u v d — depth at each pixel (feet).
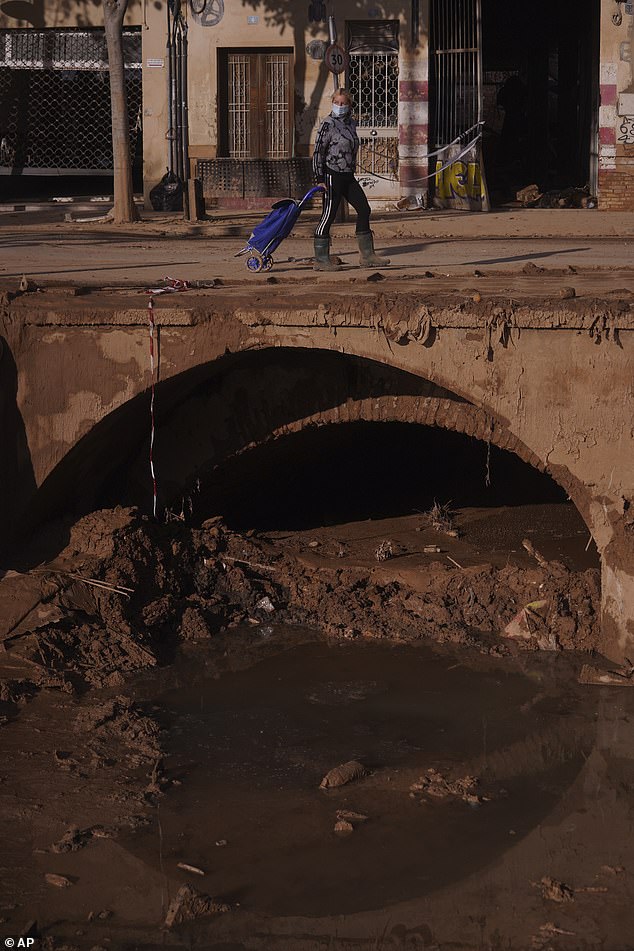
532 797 19.83
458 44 59.00
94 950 15.81
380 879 17.49
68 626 25.88
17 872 17.53
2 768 20.49
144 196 62.75
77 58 66.28
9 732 21.89
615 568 24.49
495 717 22.94
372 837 18.57
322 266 32.76
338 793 19.88
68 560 27.73
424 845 18.35
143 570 28.27
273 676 25.22
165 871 17.65
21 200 66.64
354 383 29.09
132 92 69.15
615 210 57.98
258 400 29.91
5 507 27.27
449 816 19.20
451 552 31.55
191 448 30.55
